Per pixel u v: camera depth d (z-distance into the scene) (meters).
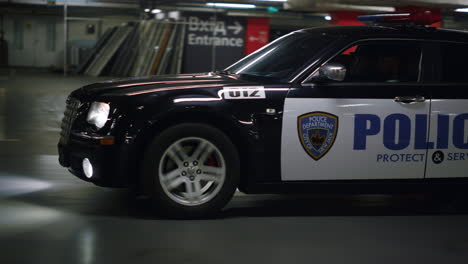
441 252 4.26
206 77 5.27
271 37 25.45
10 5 29.05
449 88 5.14
